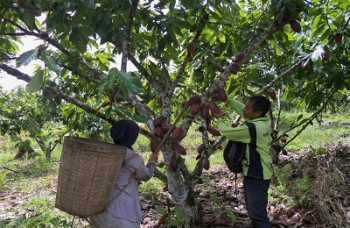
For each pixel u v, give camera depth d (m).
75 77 4.67
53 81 4.05
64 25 3.17
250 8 5.32
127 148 2.97
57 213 4.80
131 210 2.87
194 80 4.45
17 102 8.47
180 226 3.66
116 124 3.02
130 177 2.94
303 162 5.88
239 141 3.43
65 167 2.69
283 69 4.97
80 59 3.71
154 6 3.48
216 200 3.91
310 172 5.41
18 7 3.22
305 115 13.67
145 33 4.16
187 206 3.78
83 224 4.30
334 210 3.95
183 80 4.96
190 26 3.62
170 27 3.57
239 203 4.74
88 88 4.75
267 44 4.32
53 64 2.48
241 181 5.52
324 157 6.25
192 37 4.36
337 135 9.41
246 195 3.48
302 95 6.07
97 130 7.52
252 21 4.29
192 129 12.53
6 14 3.57
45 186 6.74
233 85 4.49
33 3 3.17
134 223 2.89
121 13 3.41
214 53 4.46
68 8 3.04
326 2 4.48
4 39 3.97
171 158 3.51
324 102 6.07
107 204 2.83
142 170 2.96
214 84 3.32
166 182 4.04
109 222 2.81
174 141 3.39
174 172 3.71
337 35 3.98
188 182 3.86
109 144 2.82
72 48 3.92
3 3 3.21
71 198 2.69
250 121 3.46
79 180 2.65
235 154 3.43
